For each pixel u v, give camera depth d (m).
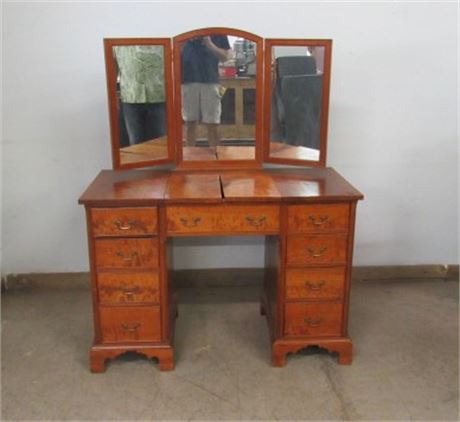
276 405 1.72
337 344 1.94
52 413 1.68
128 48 1.96
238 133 2.13
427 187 2.55
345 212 1.82
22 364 1.95
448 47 2.35
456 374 1.89
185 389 1.81
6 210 2.45
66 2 2.18
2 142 2.35
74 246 2.54
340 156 2.47
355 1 2.26
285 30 2.27
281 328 1.94
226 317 2.32
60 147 2.38
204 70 2.05
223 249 2.57
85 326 2.23
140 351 1.90
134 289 1.85
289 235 1.83
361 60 2.34
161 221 1.79
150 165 2.12
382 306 2.41
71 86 2.29
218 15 2.24
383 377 1.88
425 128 2.46
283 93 2.07
